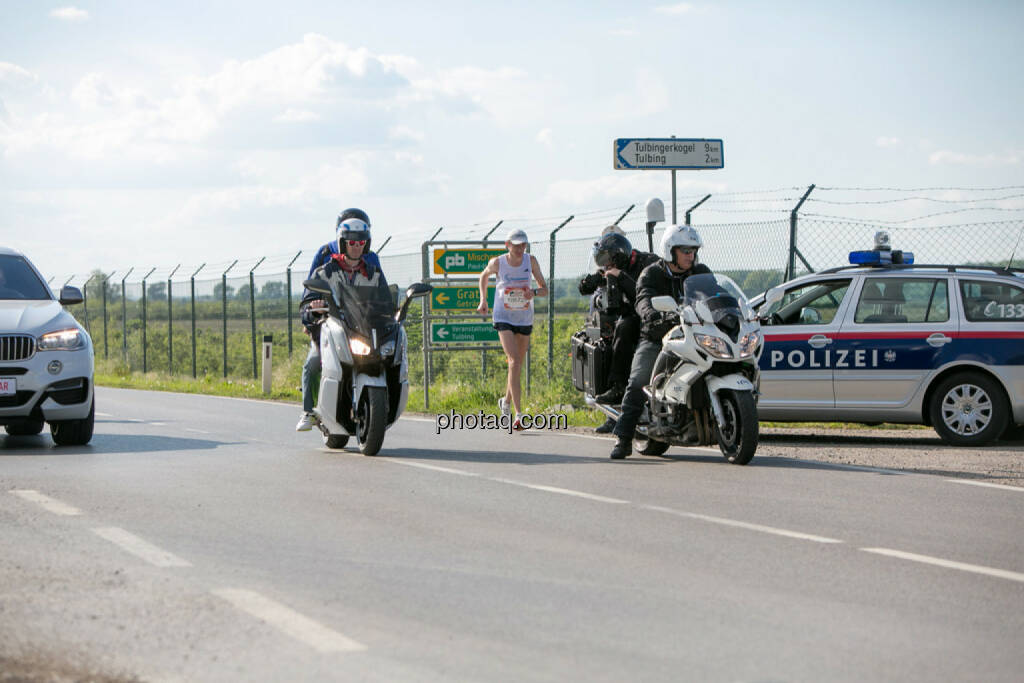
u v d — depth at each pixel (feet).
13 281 86.99
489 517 52.03
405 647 32.71
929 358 82.38
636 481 62.80
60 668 30.50
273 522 50.57
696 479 63.62
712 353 67.46
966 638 34.01
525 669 30.91
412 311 160.76
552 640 33.50
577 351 79.46
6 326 79.56
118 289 230.07
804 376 85.10
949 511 53.88
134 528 48.98
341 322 73.56
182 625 34.55
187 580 39.96
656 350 72.02
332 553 44.42
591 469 67.72
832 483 62.28
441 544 46.19
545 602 37.55
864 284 85.10
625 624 35.14
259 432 93.50
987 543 46.83
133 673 30.25
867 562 43.34
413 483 62.08
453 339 121.70
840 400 84.38
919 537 47.93
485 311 94.58
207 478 63.93
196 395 155.74
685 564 42.91
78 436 82.33
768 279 107.24
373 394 72.38
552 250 121.08
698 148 106.32
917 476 65.10
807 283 86.89
